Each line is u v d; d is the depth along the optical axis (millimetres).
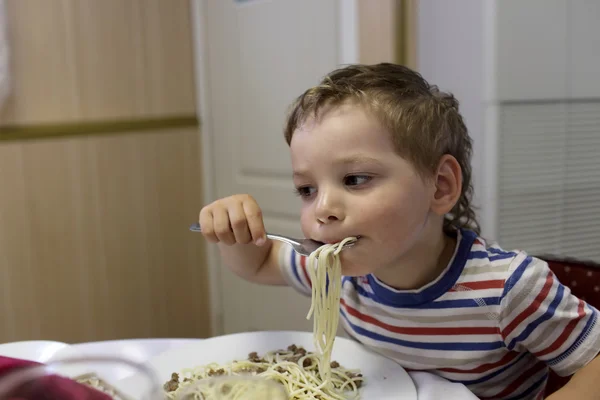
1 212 1771
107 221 2041
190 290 2344
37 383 516
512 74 1611
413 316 814
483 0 1577
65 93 1881
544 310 745
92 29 1928
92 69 1941
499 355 803
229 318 2369
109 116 2006
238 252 939
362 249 710
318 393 711
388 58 1575
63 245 1935
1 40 1679
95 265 2025
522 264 771
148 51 2094
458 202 925
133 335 2166
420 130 728
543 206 1743
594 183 1817
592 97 1781
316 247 752
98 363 564
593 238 1841
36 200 1848
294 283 965
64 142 1894
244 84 2070
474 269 791
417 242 779
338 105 705
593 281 934
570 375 756
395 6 1553
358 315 891
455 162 782
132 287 2143
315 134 703
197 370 760
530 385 867
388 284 832
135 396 528
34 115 1813
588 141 1790
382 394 707
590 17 1734
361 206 692
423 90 795
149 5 2080
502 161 1642
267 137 2010
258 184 2096
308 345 843
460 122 864
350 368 781
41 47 1805
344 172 695
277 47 1914
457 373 814
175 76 2188
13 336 1848
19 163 1794
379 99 711
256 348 833
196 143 2287
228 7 2074
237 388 572
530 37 1629
